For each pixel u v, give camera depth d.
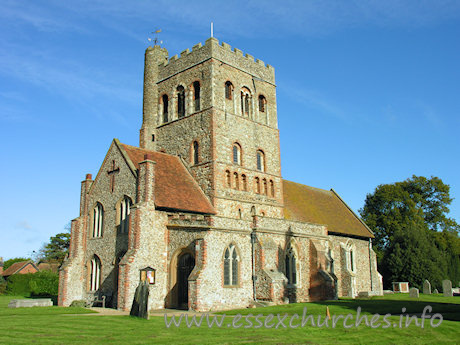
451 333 20.86
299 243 41.28
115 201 39.16
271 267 36.88
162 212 36.28
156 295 34.25
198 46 46.62
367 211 78.06
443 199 75.94
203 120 44.28
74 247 40.97
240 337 18.92
